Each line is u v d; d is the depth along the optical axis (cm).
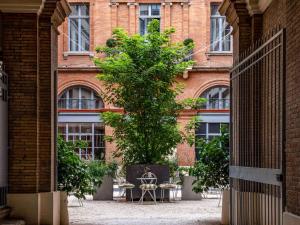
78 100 3716
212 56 3738
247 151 1391
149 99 2539
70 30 3766
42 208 1449
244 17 1509
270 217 1191
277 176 1069
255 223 1348
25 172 1430
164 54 2566
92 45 3762
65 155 1664
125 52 2597
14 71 1437
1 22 1432
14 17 1434
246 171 1320
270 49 1167
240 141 1417
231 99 1545
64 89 3716
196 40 3759
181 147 3478
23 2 1412
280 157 1075
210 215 1895
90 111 3694
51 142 1492
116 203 2352
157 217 1834
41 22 1486
